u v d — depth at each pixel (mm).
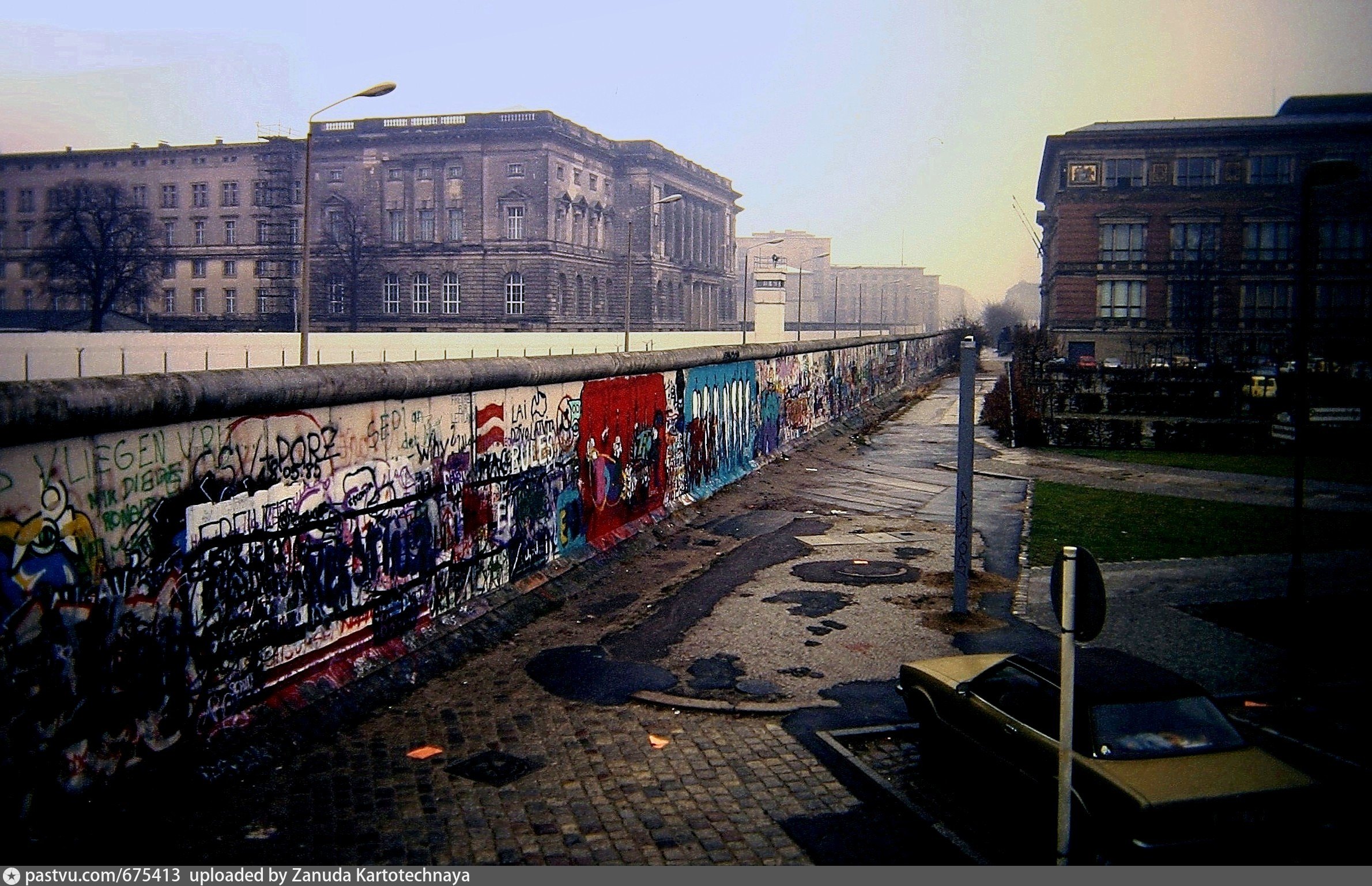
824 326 136250
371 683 10055
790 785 8070
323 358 45219
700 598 14000
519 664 11148
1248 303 57469
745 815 7516
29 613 6832
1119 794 6258
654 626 12625
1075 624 6438
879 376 49375
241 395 8625
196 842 6953
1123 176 63562
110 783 7422
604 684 10484
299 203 76125
